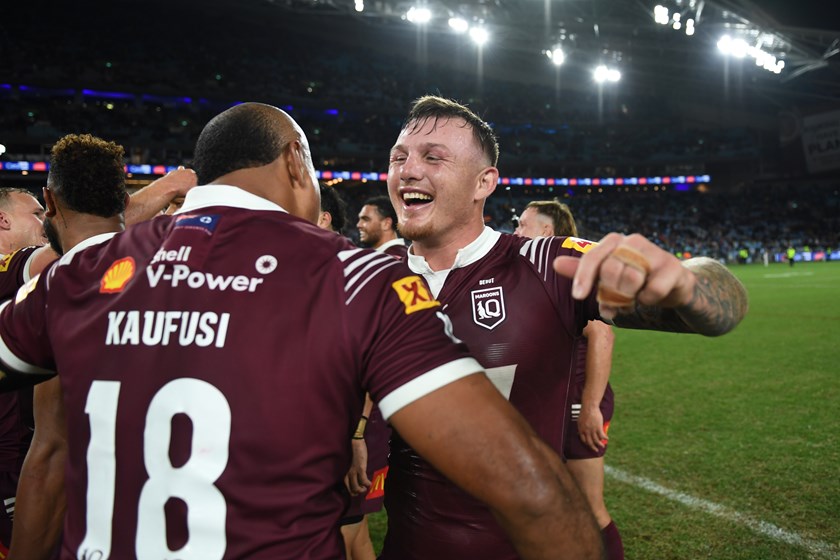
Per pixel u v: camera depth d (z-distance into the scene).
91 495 1.01
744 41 22.62
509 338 1.59
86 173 1.78
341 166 35.06
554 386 1.63
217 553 0.93
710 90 39.66
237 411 0.95
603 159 41.00
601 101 41.88
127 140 27.91
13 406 2.36
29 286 1.22
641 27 23.00
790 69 32.25
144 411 0.98
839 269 25.58
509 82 41.06
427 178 1.65
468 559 1.57
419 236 1.70
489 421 0.94
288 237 1.07
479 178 1.70
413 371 0.95
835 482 3.75
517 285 1.62
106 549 0.98
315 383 0.96
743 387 6.32
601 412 2.90
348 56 38.94
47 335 1.15
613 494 3.70
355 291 1.00
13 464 2.36
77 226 1.82
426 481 1.62
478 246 1.68
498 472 0.93
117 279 1.09
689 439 4.68
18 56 27.86
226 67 33.31
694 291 1.03
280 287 1.00
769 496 3.58
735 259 34.78
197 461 0.95
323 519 1.00
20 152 26.00
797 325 10.45
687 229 38.25
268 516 0.95
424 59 40.03
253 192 1.17
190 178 2.50
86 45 31.11
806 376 6.70
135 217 2.29
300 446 0.96
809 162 37.19
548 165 40.31
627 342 9.73
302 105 33.81
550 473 0.96
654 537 3.15
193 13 34.75
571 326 1.60
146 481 0.96
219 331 0.98
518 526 0.96
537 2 22.98
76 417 1.04
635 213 40.56
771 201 40.38
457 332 1.62
